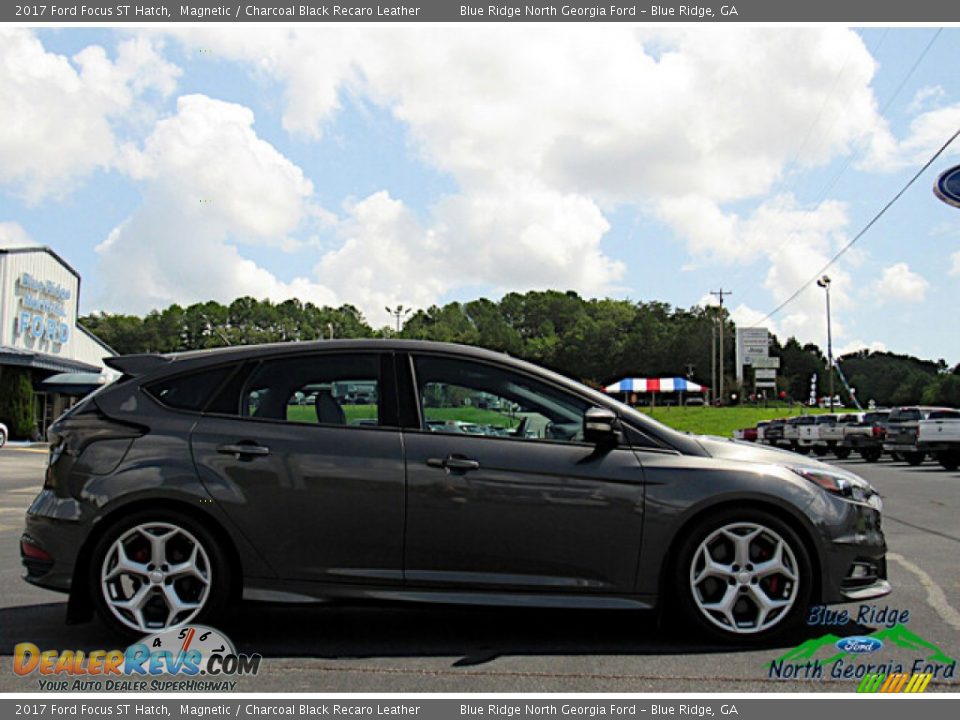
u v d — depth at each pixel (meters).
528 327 191.38
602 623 5.58
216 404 5.18
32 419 37.91
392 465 4.98
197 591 5.00
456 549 4.95
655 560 4.96
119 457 5.03
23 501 13.92
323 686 4.32
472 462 4.98
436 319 168.62
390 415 5.12
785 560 5.01
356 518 4.96
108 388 5.27
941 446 24.86
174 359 5.34
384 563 4.97
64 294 43.84
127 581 4.95
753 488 4.97
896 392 153.50
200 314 141.88
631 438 5.12
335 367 5.24
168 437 5.07
